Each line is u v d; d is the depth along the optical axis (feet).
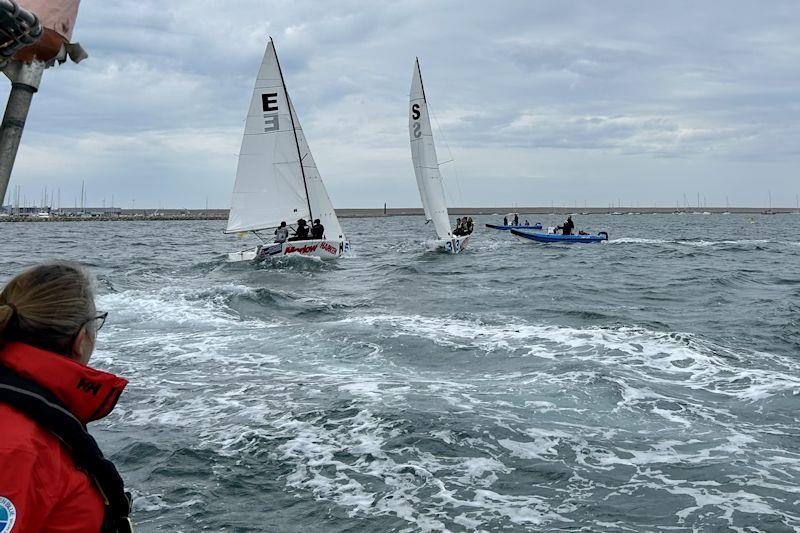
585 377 27.66
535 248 122.21
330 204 93.91
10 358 5.27
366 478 17.95
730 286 63.16
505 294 57.06
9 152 5.62
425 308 49.65
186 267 84.17
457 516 15.76
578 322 42.29
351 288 63.62
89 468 5.26
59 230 263.49
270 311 48.01
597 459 19.24
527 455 19.47
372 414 22.85
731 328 40.55
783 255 104.68
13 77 5.63
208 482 17.75
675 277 70.23
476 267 83.25
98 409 5.56
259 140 88.63
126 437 21.20
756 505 16.29
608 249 118.62
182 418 23.15
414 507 16.22
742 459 19.30
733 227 282.56
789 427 22.17
